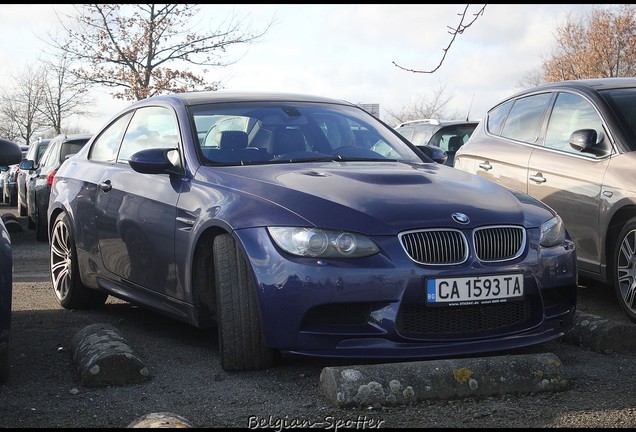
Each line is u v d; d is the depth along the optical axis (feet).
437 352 13.28
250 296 13.92
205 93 18.94
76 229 19.97
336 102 19.53
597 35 106.22
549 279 14.26
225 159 16.34
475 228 13.78
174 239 15.84
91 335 15.15
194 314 15.42
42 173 41.29
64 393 13.39
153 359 15.44
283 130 17.37
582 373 14.07
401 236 13.34
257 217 13.85
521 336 13.98
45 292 24.14
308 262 13.14
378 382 12.42
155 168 16.22
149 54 74.54
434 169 16.66
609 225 19.03
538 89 23.63
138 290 17.54
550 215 15.06
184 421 10.54
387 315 13.08
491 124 25.14
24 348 16.52
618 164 19.15
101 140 20.99
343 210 13.56
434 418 11.80
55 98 133.18
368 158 17.16
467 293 13.43
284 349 13.33
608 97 20.85
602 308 20.01
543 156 21.79
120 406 12.65
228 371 14.20
